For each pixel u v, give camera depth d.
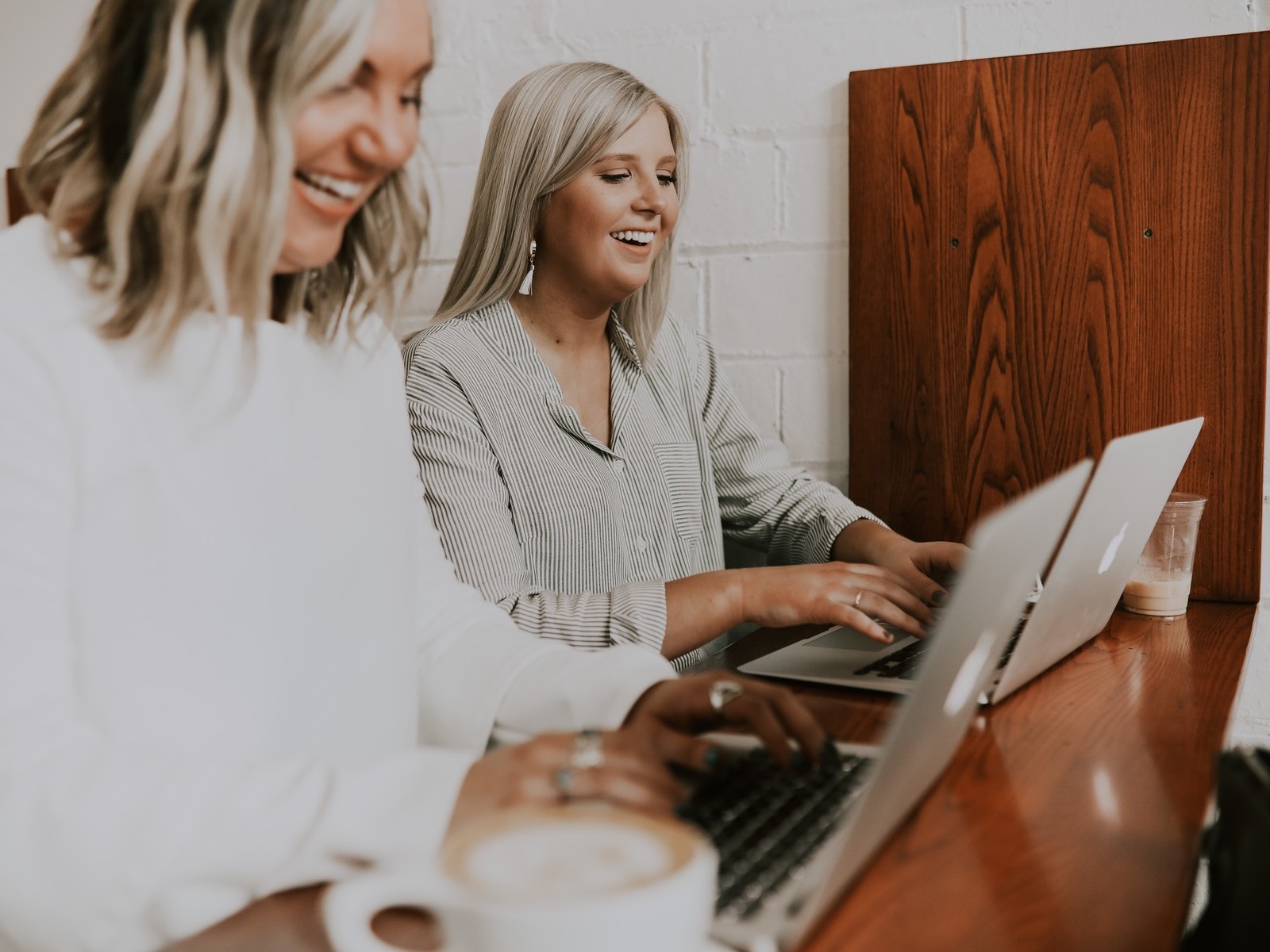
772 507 1.44
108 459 0.61
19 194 1.77
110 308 0.61
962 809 0.62
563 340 1.35
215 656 0.67
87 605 0.61
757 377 1.52
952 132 1.38
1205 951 0.54
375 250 0.82
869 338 1.44
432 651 0.83
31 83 1.76
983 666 0.60
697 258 1.53
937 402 1.42
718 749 0.62
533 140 1.28
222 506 0.67
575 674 0.75
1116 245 1.33
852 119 1.41
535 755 0.56
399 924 0.46
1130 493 0.87
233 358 0.68
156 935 0.51
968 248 1.38
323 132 0.63
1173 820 0.60
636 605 1.07
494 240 1.32
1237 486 1.31
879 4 1.41
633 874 0.35
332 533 0.76
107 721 0.63
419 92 0.68
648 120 1.29
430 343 1.27
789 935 0.44
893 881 0.52
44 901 0.50
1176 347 1.32
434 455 1.21
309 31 0.59
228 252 0.62
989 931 0.47
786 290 1.49
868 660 0.99
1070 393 1.37
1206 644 1.06
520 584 1.21
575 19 1.54
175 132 0.60
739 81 1.48
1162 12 1.31
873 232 1.42
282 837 0.50
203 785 0.51
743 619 1.06
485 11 1.58
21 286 0.60
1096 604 0.98
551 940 0.33
